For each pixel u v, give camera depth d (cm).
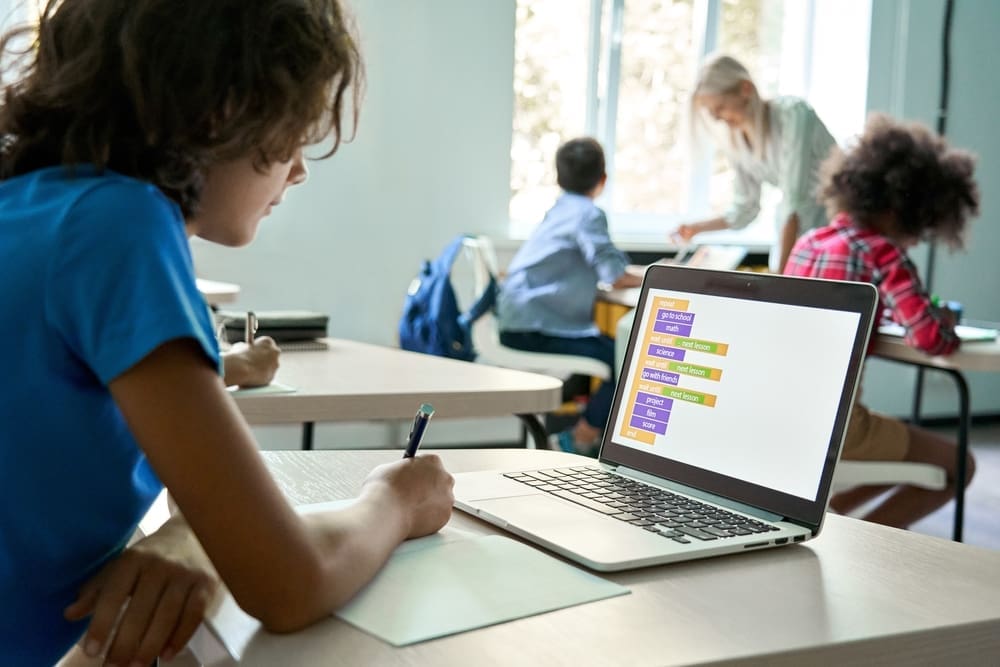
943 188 259
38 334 65
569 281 383
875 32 493
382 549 77
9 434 67
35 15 81
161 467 65
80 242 66
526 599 72
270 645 65
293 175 84
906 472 255
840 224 264
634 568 80
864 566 83
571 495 99
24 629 73
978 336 268
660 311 114
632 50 471
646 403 111
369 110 404
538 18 448
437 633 66
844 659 67
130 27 71
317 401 155
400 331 371
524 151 453
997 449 494
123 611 72
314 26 75
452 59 416
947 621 71
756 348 102
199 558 77
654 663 62
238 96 72
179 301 65
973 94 518
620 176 479
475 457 119
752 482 97
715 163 499
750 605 73
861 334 93
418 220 418
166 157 74
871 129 268
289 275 398
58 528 70
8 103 76
